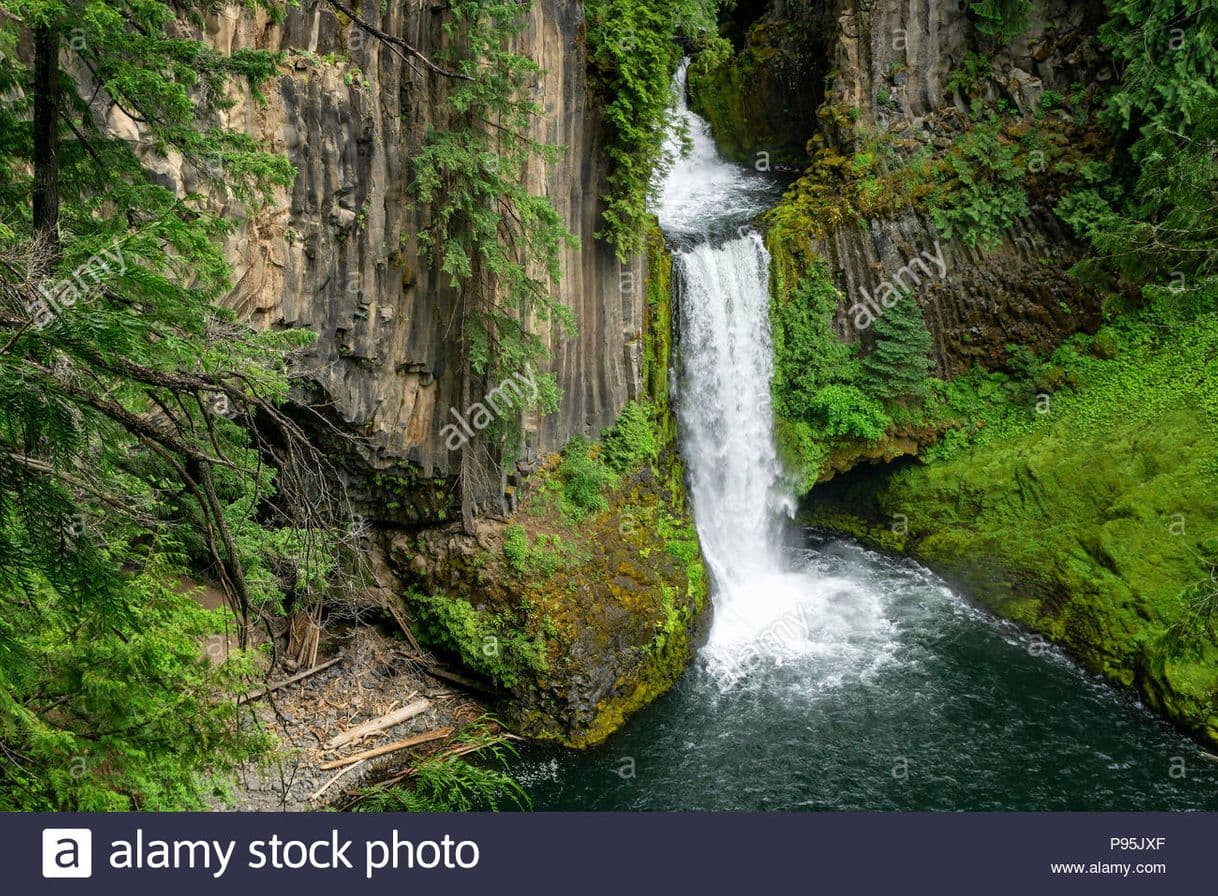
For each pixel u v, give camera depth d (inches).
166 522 251.9
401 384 675.4
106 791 238.4
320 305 586.9
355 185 586.9
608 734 684.1
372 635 719.1
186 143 293.6
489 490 715.4
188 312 209.6
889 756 668.7
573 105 700.7
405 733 662.5
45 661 248.8
